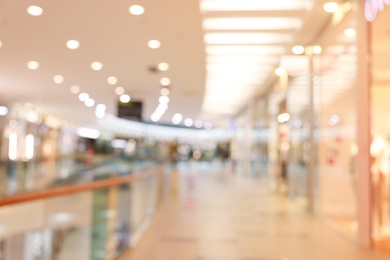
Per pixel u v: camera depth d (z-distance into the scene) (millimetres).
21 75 12391
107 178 4867
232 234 6250
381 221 5582
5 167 11781
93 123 33219
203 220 7465
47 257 4281
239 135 24125
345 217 6238
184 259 4812
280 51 10094
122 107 16891
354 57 5797
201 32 7543
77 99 17875
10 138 21281
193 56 9406
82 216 4340
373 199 5570
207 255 5000
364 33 5590
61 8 6492
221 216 7930
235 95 17516
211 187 14289
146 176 6805
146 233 6281
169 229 6602
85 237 4379
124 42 8398
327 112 7441
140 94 15703
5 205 2682
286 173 11586
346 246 5531
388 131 5609
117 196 4906
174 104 18703
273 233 6352
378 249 5387
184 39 8039
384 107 5594
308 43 8711
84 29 7586
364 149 5555
